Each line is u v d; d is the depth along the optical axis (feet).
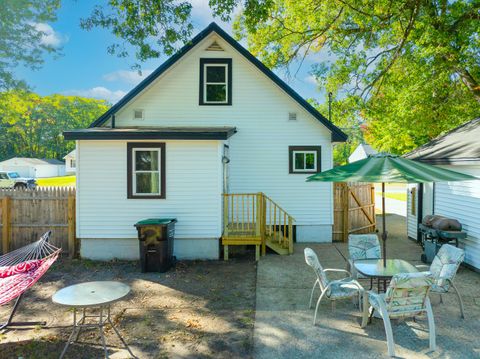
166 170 31.12
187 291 23.57
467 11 40.32
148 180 31.32
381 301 15.69
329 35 50.31
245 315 19.52
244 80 38.86
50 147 180.86
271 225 37.65
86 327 16.34
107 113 37.65
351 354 15.17
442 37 39.86
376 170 17.79
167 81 38.91
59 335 17.47
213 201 31.19
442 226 28.19
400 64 49.52
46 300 22.33
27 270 20.02
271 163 38.93
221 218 31.40
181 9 28.71
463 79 47.83
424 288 15.51
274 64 51.90
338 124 54.80
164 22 28.91
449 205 31.42
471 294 22.12
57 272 28.02
